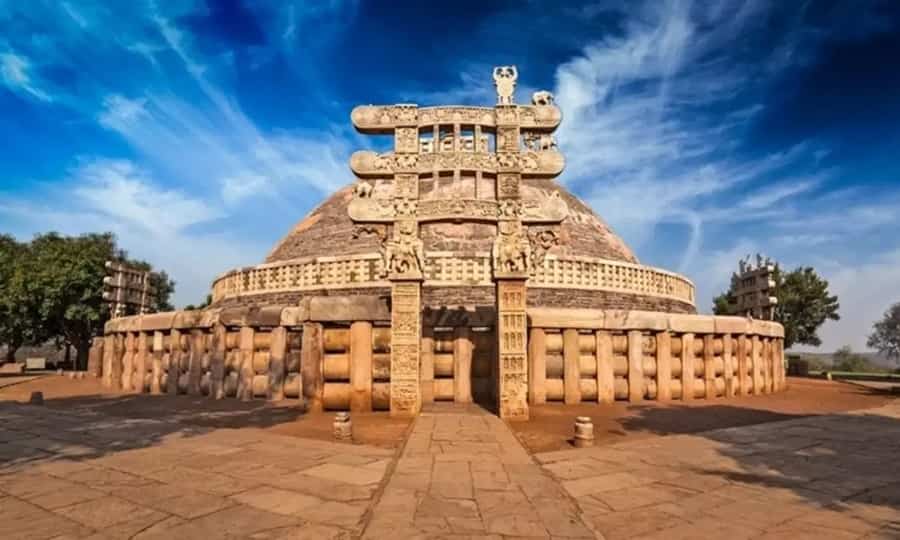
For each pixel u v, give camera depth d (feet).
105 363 67.67
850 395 61.77
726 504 18.15
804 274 144.25
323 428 32.30
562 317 46.01
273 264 74.23
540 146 40.09
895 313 227.40
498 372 36.65
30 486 19.71
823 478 21.75
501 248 37.35
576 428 28.17
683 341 51.44
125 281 87.61
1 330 120.98
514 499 17.83
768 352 62.80
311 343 45.37
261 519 16.07
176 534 14.87
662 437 30.42
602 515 16.87
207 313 51.42
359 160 38.78
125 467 22.48
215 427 32.99
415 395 36.55
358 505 17.46
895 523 16.42
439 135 39.22
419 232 38.70
